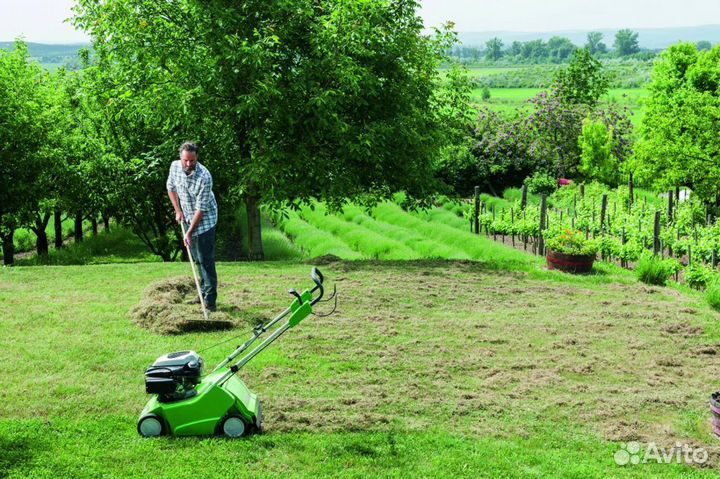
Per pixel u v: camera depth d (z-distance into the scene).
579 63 43.78
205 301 9.18
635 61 157.50
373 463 5.50
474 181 36.81
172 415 5.73
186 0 15.80
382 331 8.85
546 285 11.80
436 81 19.41
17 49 22.19
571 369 7.73
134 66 16.77
